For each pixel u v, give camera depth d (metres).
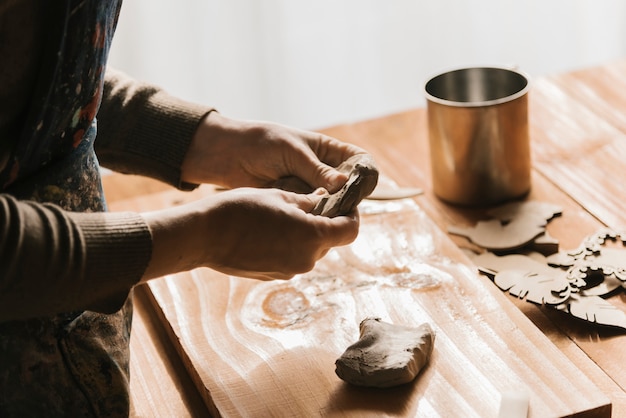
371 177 0.96
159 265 0.78
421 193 1.29
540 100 1.50
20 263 0.70
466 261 1.10
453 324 0.99
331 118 2.33
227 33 2.14
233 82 2.20
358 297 1.06
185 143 1.06
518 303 1.06
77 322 0.85
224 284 1.11
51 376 0.84
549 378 0.89
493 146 1.21
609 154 1.33
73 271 0.72
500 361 0.92
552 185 1.28
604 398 0.85
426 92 1.23
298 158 1.02
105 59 0.85
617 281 1.06
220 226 0.82
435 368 0.92
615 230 1.15
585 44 2.42
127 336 0.92
